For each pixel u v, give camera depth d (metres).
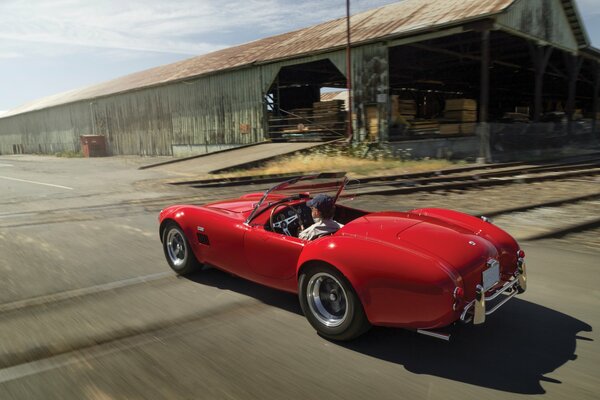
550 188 11.18
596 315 3.84
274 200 4.56
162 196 11.34
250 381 2.90
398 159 19.48
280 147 22.34
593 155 21.77
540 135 23.03
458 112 24.05
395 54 26.62
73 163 27.86
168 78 33.00
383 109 20.81
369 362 3.16
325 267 3.38
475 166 16.45
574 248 5.87
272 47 28.42
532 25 21.98
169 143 33.06
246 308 4.14
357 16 27.47
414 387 2.83
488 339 3.47
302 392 2.78
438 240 3.31
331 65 30.00
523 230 6.89
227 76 27.83
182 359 3.20
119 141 38.38
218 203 5.51
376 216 3.97
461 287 2.94
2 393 2.78
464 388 2.81
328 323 3.50
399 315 3.06
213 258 4.62
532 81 40.03
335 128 23.94
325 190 4.55
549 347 3.31
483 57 19.23
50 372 3.02
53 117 47.91
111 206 9.85
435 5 22.53
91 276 5.05
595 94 31.52
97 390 2.81
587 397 2.69
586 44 27.09
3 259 5.74
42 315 3.97
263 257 4.04
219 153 22.89
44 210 9.36
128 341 3.47
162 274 5.13
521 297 4.26
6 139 60.22
